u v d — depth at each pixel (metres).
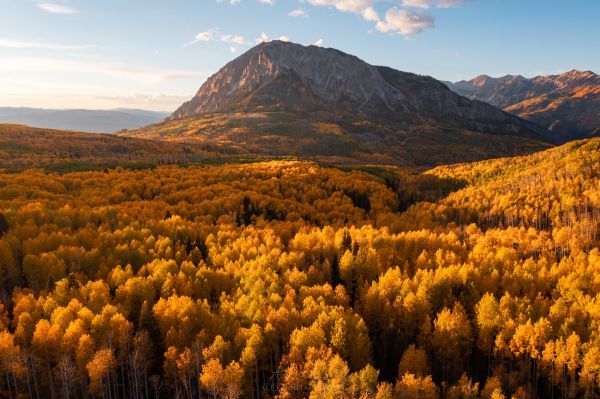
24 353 66.75
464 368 82.12
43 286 96.19
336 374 61.69
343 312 79.25
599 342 69.88
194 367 68.25
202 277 96.56
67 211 139.25
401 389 62.75
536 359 75.62
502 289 100.12
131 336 73.06
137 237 122.88
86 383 69.25
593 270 104.94
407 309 84.81
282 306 79.19
